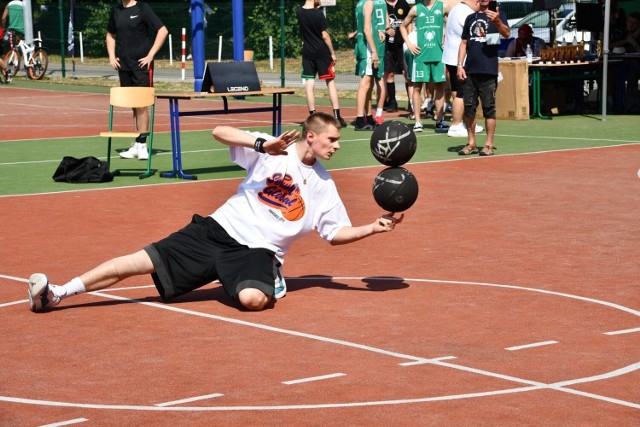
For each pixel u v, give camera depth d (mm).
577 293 12758
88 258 15047
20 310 12250
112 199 20281
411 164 24688
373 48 31562
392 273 13992
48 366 10039
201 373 9742
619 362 9984
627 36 36781
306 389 9227
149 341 10883
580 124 33469
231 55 75000
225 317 11836
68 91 51562
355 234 12312
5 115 39406
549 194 20312
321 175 12492
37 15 83688
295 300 12594
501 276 13703
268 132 32406
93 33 82250
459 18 28734
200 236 12320
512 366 9867
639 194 20234
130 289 13328
